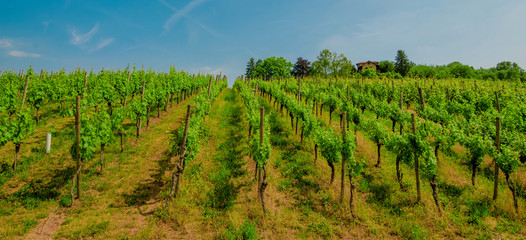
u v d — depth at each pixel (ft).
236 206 25.36
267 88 79.51
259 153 27.55
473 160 29.48
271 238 21.50
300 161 35.40
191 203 25.35
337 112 61.26
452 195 28.60
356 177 32.07
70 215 22.09
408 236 22.40
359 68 291.17
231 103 80.79
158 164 33.32
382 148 40.37
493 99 56.65
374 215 25.32
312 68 216.13
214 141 42.63
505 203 26.14
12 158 30.19
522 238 21.89
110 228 20.70
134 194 26.37
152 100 50.03
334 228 23.36
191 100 83.97
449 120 40.04
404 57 256.93
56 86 52.08
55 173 28.37
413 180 31.48
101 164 29.14
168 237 20.71
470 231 22.91
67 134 38.81
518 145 30.25
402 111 42.34
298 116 42.70
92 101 42.63
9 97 41.06
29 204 22.91
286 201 27.45
